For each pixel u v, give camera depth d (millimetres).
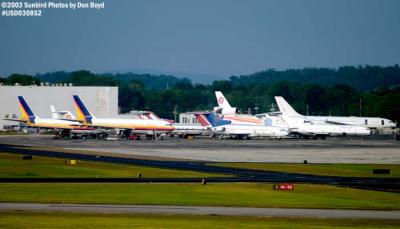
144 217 176625
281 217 180500
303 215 185000
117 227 160500
